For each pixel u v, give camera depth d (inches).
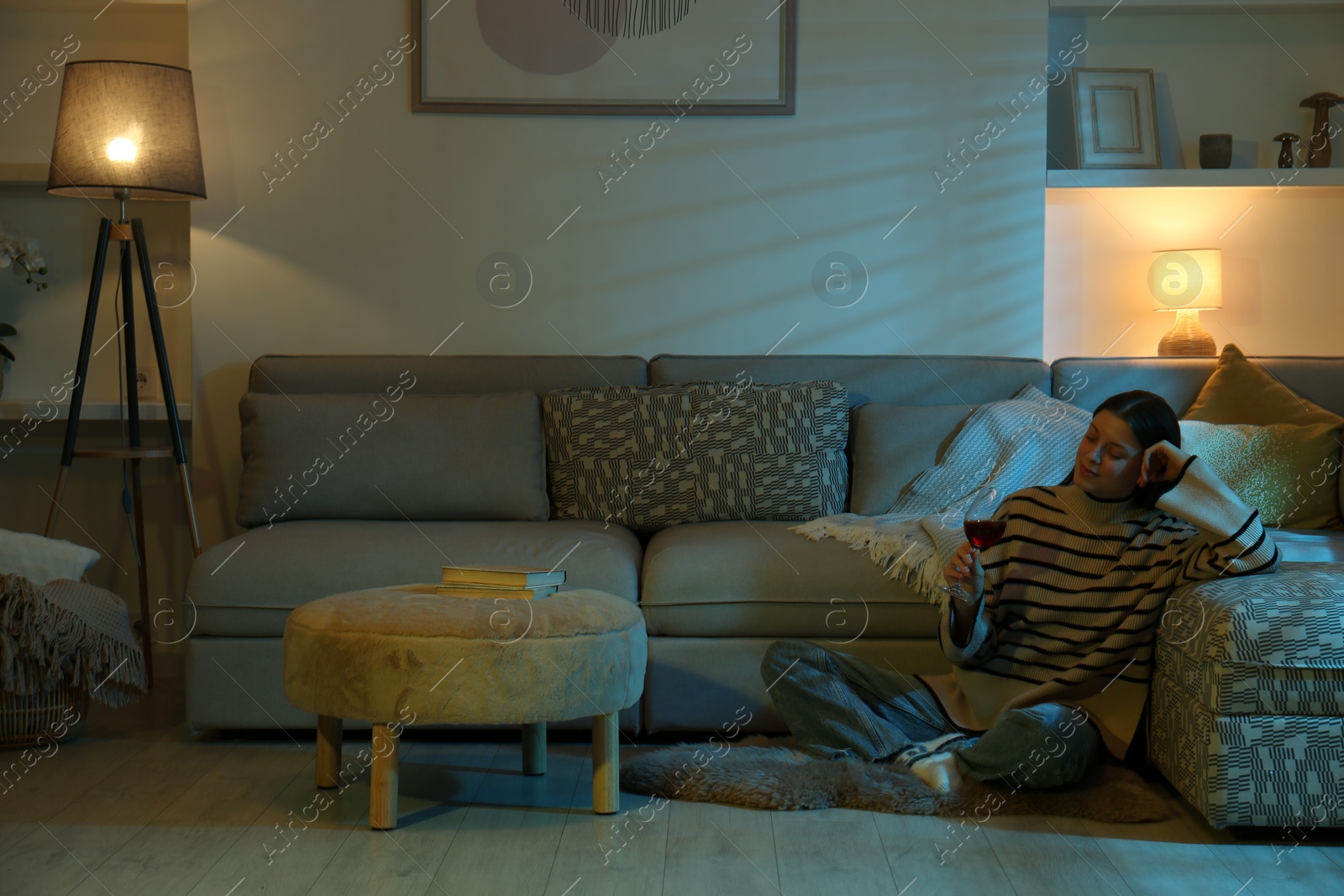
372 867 69.1
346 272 129.6
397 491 111.8
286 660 79.4
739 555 95.3
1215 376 117.0
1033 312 130.5
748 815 78.0
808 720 87.6
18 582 89.1
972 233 130.3
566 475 115.3
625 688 79.0
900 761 83.8
